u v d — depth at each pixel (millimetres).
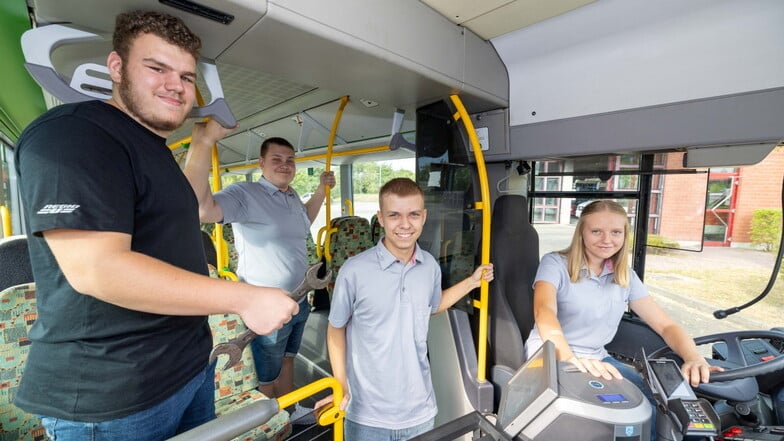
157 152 869
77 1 858
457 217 2131
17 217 3193
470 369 1928
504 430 887
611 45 1551
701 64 1353
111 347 792
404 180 1380
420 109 2010
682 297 2109
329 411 1139
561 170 2219
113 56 821
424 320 1446
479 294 2025
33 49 907
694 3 1305
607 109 1603
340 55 1256
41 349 790
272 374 2350
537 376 931
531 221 2568
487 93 1810
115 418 813
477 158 1739
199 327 1016
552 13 1538
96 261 644
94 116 751
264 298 753
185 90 864
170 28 812
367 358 1393
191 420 1180
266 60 1296
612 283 1736
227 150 5367
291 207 2480
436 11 1507
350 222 4176
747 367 1323
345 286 1391
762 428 1358
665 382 1185
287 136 3982
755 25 1229
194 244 951
